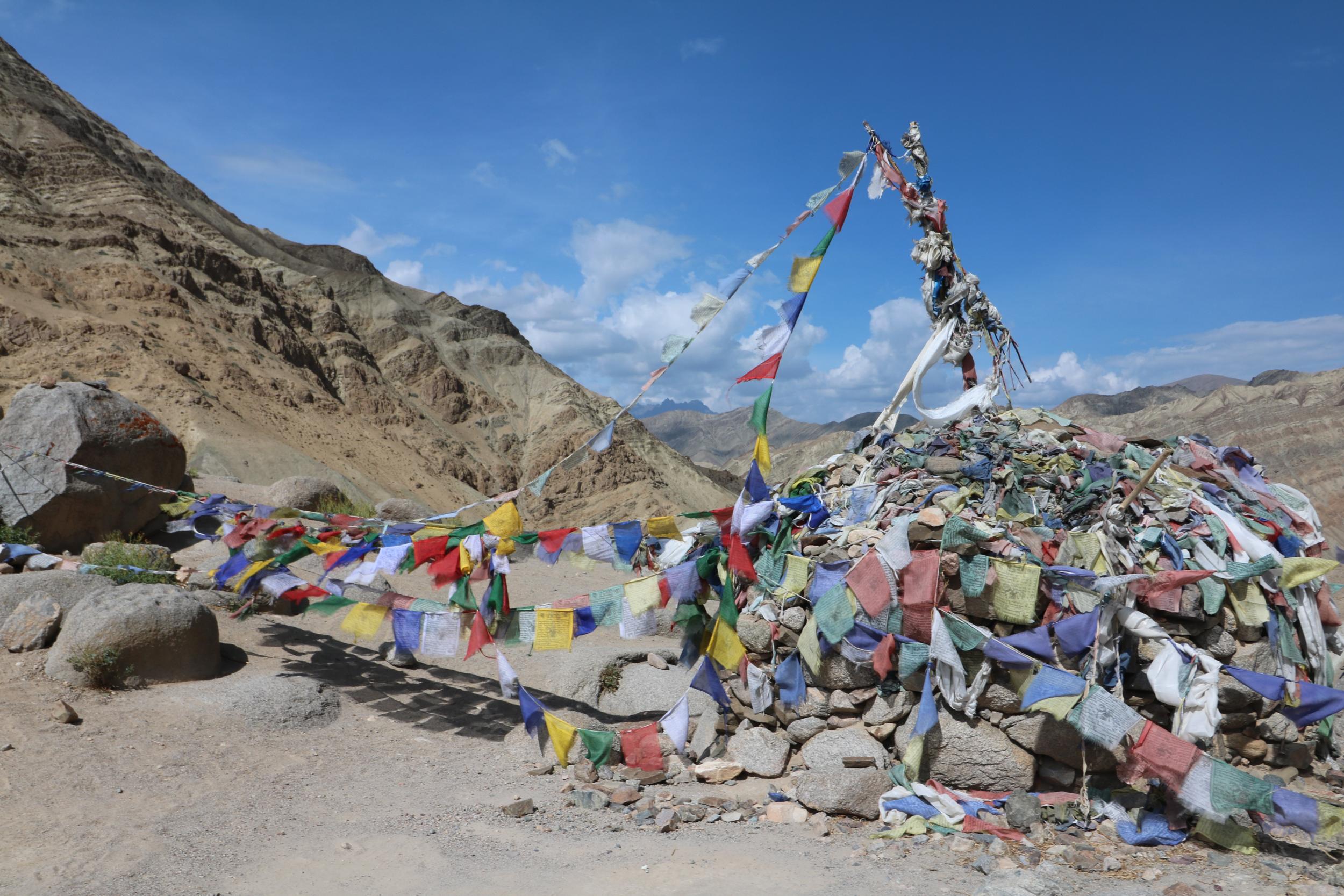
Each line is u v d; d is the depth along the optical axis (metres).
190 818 6.39
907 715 6.99
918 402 9.20
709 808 6.77
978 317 9.16
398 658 10.98
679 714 7.61
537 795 7.20
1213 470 7.98
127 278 117.75
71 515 13.52
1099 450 8.09
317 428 118.06
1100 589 6.33
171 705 8.52
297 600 10.01
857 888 5.17
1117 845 5.82
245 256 171.12
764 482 7.68
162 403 90.56
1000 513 7.28
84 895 5.10
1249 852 5.72
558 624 8.21
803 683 7.54
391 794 7.20
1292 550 7.42
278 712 8.69
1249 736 6.90
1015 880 5.09
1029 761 6.49
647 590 7.92
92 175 150.88
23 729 7.54
